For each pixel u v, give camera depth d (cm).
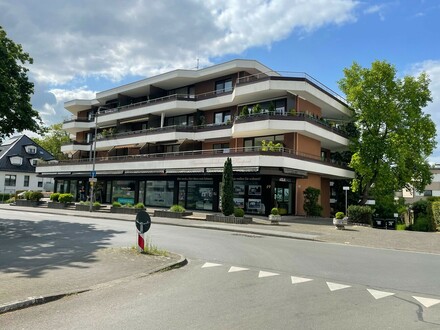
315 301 671
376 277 897
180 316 569
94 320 546
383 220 3209
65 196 3616
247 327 523
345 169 3494
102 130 4850
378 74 3231
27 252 1120
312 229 2059
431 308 643
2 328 508
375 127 3334
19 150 6425
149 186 3662
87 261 987
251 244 1455
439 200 2383
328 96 3209
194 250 1270
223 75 3456
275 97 3034
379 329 529
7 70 1930
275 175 2755
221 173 2928
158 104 3691
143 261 1006
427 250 1435
